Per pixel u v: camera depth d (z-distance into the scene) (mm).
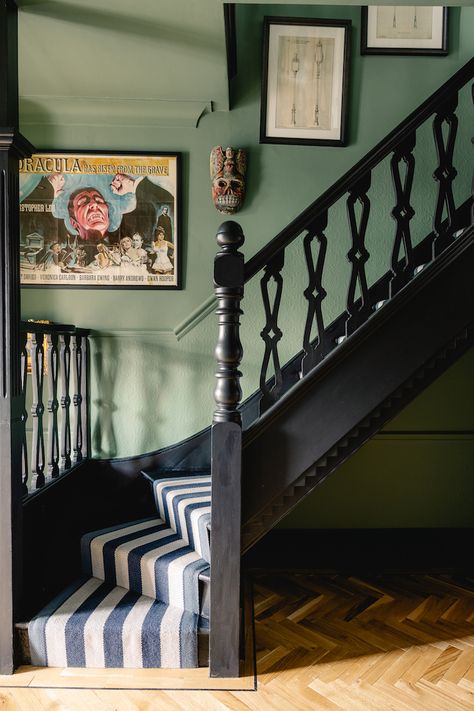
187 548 2436
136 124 3268
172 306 3311
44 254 3252
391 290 2291
